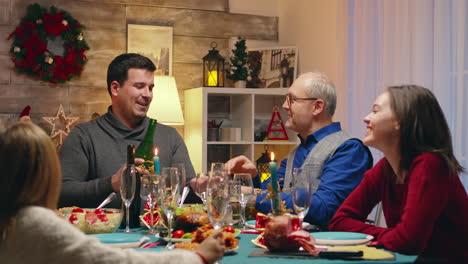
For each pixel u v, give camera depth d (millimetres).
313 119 2711
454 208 1770
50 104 4359
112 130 2986
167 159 3082
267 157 4629
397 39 3531
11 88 4254
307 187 1785
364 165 2479
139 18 4648
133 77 3004
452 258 1766
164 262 1252
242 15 4980
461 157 3039
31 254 1156
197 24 4832
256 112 4906
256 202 2375
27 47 4242
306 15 4672
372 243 1759
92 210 2070
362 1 3900
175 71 4754
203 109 4355
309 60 4637
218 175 2061
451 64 3145
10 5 4246
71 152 2895
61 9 4410
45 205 1247
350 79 4055
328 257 1521
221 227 1674
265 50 4852
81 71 4410
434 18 3225
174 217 1881
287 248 1592
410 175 1788
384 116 1852
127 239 1670
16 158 1201
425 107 1820
